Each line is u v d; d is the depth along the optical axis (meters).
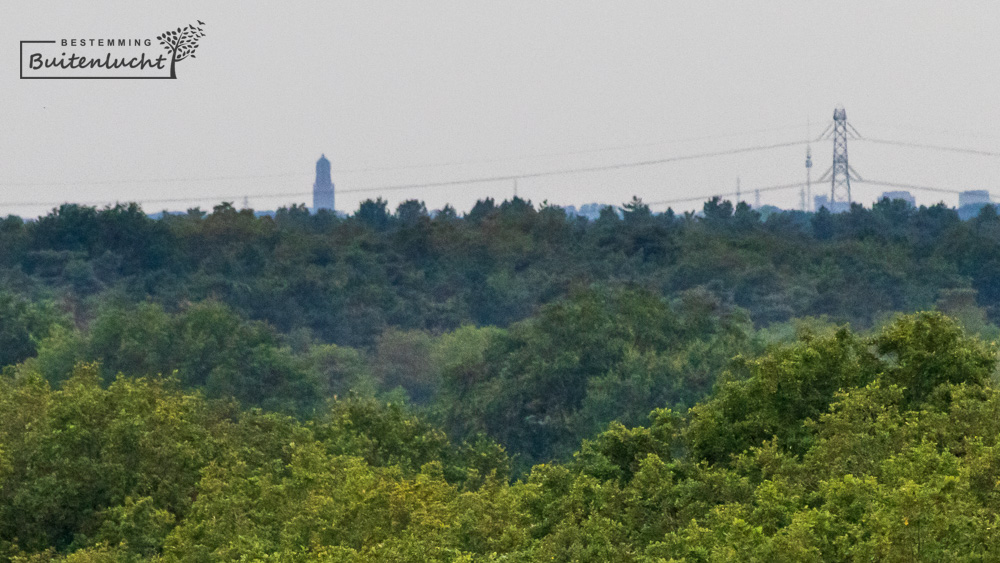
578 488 116.75
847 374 120.31
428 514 115.62
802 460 114.88
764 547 76.06
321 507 117.88
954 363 115.81
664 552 96.44
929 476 81.75
